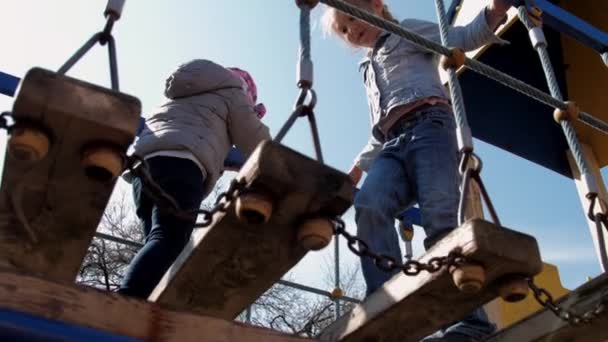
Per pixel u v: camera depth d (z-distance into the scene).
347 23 3.27
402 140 2.89
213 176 2.63
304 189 1.54
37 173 1.51
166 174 2.43
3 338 1.30
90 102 1.39
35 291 1.35
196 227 1.64
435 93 2.96
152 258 2.19
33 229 1.67
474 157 2.04
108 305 1.41
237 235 1.68
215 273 1.83
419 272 1.68
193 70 2.78
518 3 3.01
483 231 1.66
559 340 2.17
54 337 1.32
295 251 1.74
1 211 1.63
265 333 1.56
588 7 4.96
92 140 1.44
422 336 2.00
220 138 2.70
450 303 1.84
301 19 1.94
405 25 3.23
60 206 1.62
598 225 2.40
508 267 1.71
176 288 1.88
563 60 5.30
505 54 5.07
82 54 1.62
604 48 3.75
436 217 2.62
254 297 1.94
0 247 1.71
